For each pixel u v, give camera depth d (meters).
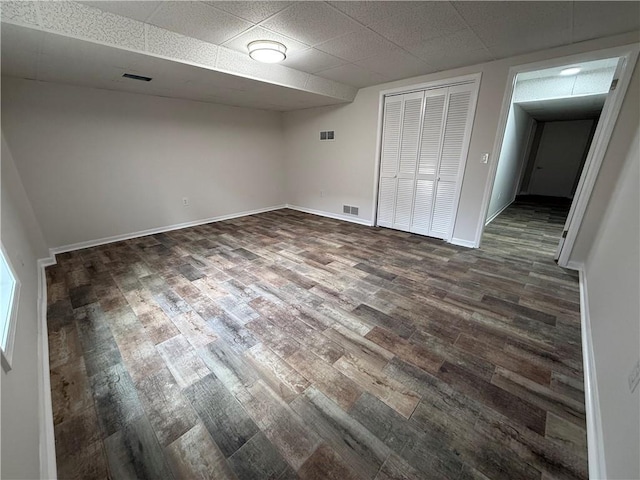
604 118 2.55
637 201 1.69
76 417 1.34
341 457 1.17
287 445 1.22
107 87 3.38
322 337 1.92
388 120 4.12
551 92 4.63
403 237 4.08
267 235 4.20
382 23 2.15
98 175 3.59
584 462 1.15
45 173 3.21
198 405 1.41
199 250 3.55
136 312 2.19
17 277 1.71
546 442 1.23
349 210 4.98
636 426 0.91
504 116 3.09
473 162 3.43
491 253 3.45
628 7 1.88
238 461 1.16
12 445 0.87
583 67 3.98
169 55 2.40
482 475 1.10
